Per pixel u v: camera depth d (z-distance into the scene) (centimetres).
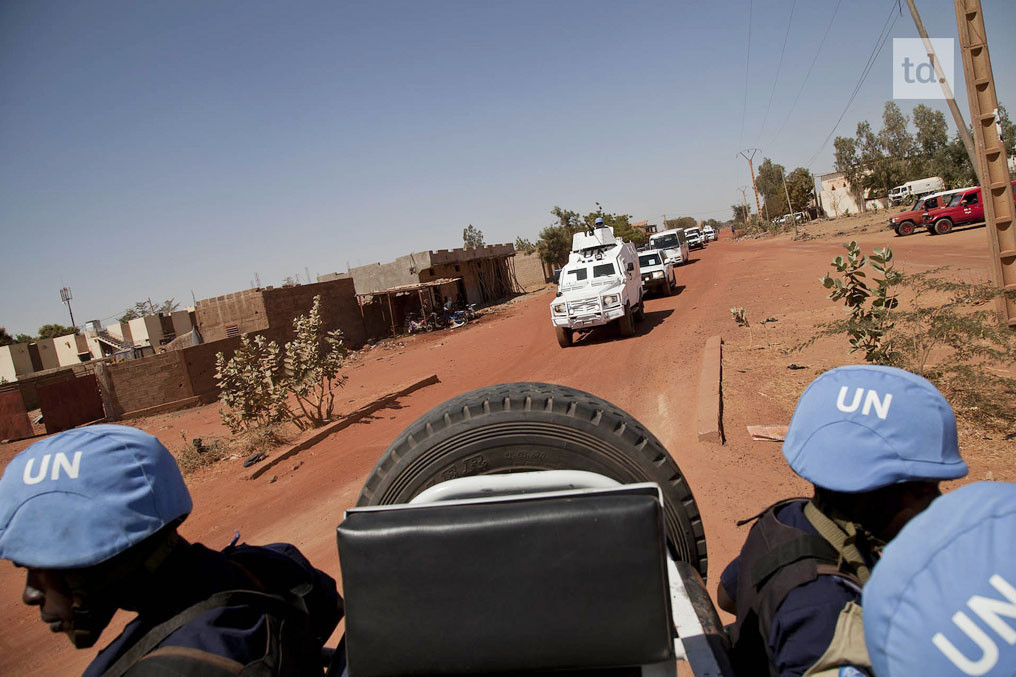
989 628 71
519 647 131
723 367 980
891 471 125
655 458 176
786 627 130
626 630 128
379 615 137
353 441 1047
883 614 83
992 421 577
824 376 146
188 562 134
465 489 167
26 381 2731
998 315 676
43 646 563
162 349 3347
